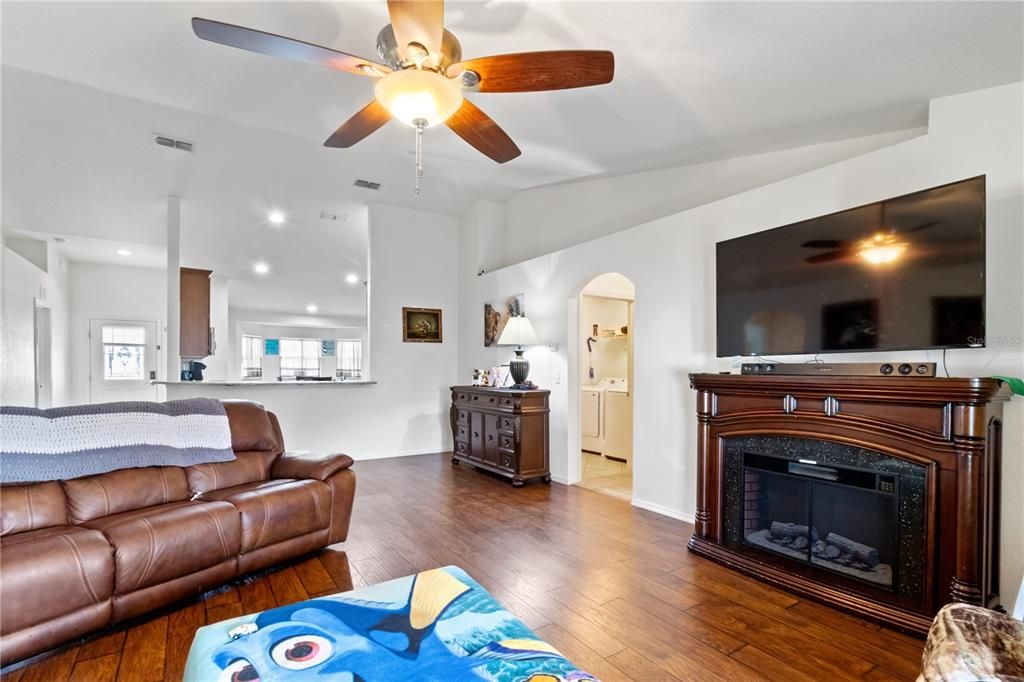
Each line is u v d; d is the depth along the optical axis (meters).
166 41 2.51
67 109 3.68
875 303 2.29
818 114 2.76
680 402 3.57
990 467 2.01
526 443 4.52
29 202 5.14
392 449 5.96
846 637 2.00
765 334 2.77
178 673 1.79
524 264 5.19
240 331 10.88
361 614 1.55
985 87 2.26
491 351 5.73
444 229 6.42
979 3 1.70
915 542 2.07
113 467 2.47
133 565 2.07
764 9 1.82
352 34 2.30
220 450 2.92
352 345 12.84
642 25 1.98
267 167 4.77
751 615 2.18
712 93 2.55
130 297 7.88
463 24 2.05
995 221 2.22
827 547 2.41
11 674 1.78
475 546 3.00
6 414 2.28
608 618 2.15
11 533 2.07
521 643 1.39
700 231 3.47
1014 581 2.10
